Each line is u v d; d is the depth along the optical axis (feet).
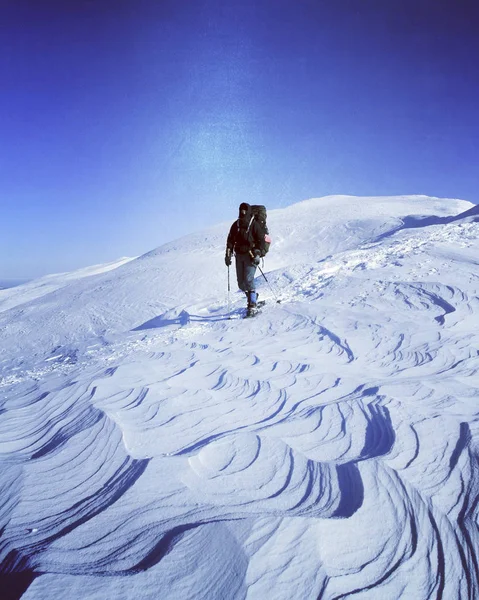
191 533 5.33
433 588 4.60
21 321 52.75
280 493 6.39
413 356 12.98
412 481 6.30
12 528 5.95
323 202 138.31
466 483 6.19
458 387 9.83
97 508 6.25
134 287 63.26
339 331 16.75
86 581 4.66
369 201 131.95
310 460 7.20
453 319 16.43
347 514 5.69
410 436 7.55
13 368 23.75
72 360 20.11
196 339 18.97
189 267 72.13
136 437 8.48
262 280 33.94
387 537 5.30
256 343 16.75
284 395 10.53
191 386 11.77
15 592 4.61
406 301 19.97
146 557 5.07
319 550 5.02
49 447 8.91
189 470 7.04
